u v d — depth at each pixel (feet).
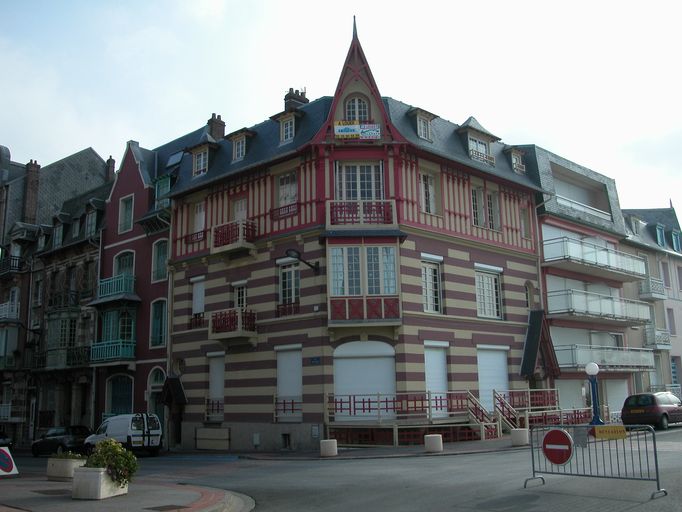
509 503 32.96
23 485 45.09
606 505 31.30
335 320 73.92
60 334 114.01
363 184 79.36
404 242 77.66
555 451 38.09
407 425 70.79
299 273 79.36
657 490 33.68
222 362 87.35
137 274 104.27
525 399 86.79
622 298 111.14
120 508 33.71
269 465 60.80
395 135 78.64
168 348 94.32
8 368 127.44
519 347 90.12
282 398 78.74
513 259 92.73
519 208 96.12
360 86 80.23
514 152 97.96
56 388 117.60
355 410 73.56
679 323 133.90
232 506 36.76
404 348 74.95
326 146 78.64
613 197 118.42
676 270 137.28
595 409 72.23
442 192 84.12
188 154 100.53
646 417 83.92
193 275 93.09
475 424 75.10
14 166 157.38
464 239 85.10
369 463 57.47
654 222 135.54
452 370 79.87
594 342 106.52
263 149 87.40
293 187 83.20
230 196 89.92
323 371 74.59
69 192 156.87
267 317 81.51
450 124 90.94
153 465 65.77
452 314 81.56
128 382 102.42
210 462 67.62
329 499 37.52
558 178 109.81
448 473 46.29
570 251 96.02
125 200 110.52
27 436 123.54
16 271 135.64
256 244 84.28
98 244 112.98
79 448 91.86
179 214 97.30
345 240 76.18
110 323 105.50
